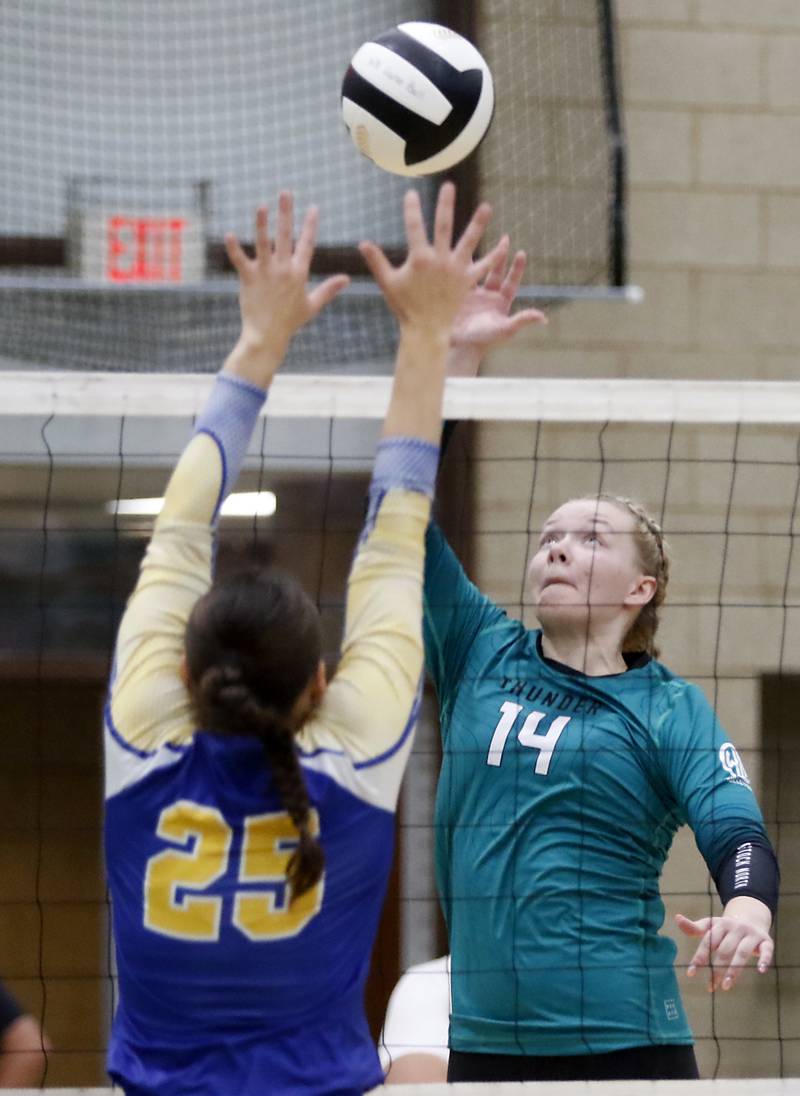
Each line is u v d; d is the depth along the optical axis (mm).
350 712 6477
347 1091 6250
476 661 9258
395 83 10586
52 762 18172
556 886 8508
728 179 18828
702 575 18281
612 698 8945
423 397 6965
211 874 6254
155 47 18609
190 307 17391
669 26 18797
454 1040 8766
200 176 18359
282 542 16781
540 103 18234
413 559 6781
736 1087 8125
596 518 9398
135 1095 6238
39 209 18000
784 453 18297
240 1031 6215
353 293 17016
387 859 6523
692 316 18688
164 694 6535
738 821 8328
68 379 8625
